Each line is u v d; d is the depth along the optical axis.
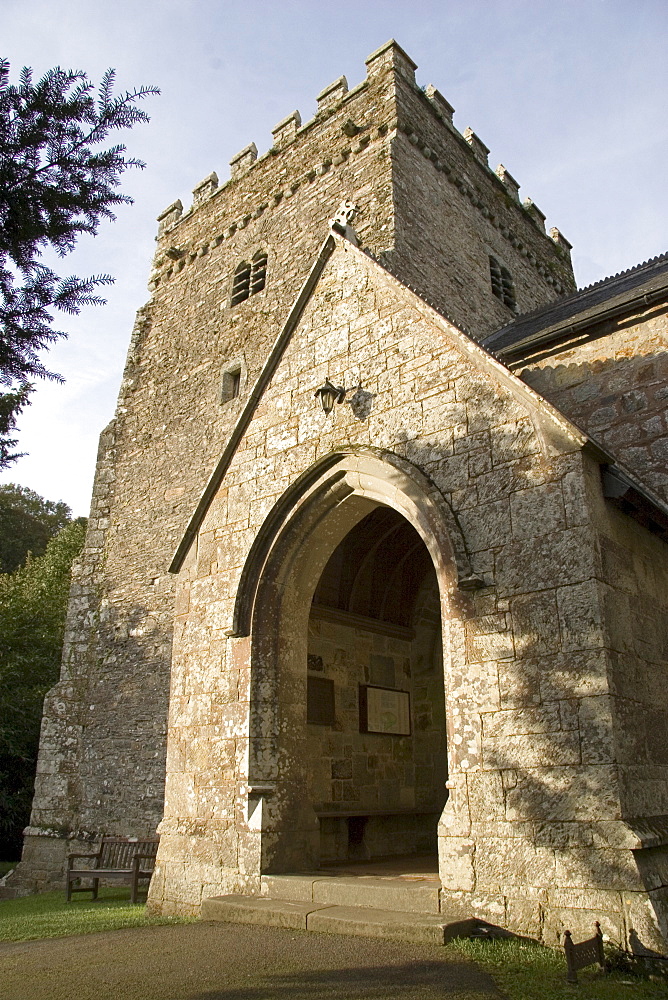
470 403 7.40
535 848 5.71
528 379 10.29
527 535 6.57
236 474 9.36
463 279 16.72
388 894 6.39
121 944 6.32
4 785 22.27
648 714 6.16
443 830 6.25
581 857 5.46
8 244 5.50
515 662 6.28
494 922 5.73
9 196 5.34
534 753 5.95
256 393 9.56
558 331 9.91
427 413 7.71
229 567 8.92
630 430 9.08
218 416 16.78
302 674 8.50
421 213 16.02
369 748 10.22
